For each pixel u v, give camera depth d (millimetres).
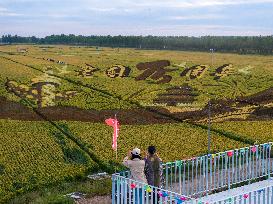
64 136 46469
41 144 42750
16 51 141375
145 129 51562
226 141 45312
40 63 103812
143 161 19484
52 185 31266
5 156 38406
